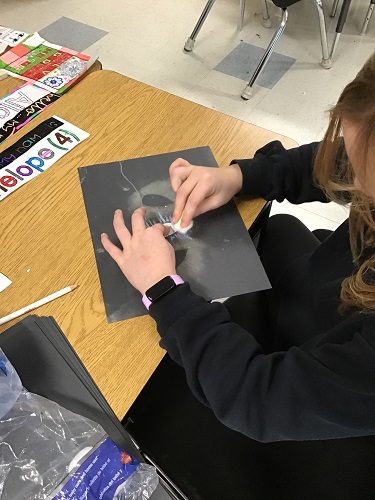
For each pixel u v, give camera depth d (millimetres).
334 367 484
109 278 675
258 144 891
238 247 730
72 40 2363
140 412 763
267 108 2082
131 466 528
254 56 2328
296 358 531
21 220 741
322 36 2191
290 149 852
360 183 470
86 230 731
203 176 755
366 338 474
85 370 591
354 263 641
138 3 2604
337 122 540
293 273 859
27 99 938
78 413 556
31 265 687
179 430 759
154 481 543
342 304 611
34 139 861
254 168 798
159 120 913
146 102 946
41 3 2559
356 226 622
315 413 486
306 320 780
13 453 521
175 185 769
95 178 805
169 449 743
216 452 739
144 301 630
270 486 705
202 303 609
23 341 608
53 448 526
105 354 607
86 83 978
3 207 757
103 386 582
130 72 2225
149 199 780
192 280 684
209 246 726
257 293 921
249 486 708
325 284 727
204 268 699
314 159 770
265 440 554
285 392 515
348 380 466
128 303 652
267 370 550
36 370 586
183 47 2361
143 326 633
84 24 2455
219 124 916
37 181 797
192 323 588
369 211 543
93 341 617
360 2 2664
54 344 608
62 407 559
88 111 922
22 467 512
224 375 562
